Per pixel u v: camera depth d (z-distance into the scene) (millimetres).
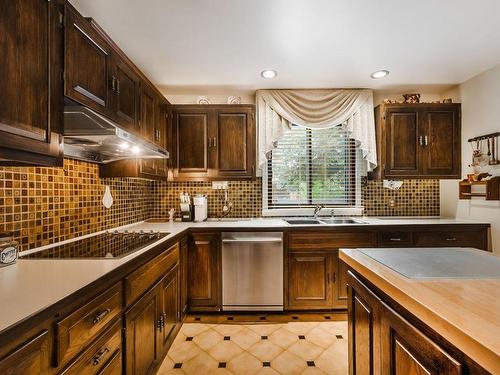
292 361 1836
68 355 894
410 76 2623
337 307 2514
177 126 2770
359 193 3115
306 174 3125
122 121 1765
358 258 1288
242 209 3068
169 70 2455
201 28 1823
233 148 2781
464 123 2770
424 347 808
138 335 1394
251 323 2354
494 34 1922
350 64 2359
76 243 1703
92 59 1421
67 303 872
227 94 3043
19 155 972
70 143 1665
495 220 2486
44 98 1071
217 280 2490
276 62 2312
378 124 2900
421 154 2795
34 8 1021
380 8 1634
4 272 1113
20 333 697
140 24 1774
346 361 1836
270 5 1600
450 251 1410
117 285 1206
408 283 942
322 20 1744
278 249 2484
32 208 1465
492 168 2488
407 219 2887
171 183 3068
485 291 867
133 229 2344
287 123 2918
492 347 559
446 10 1658
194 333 2189
